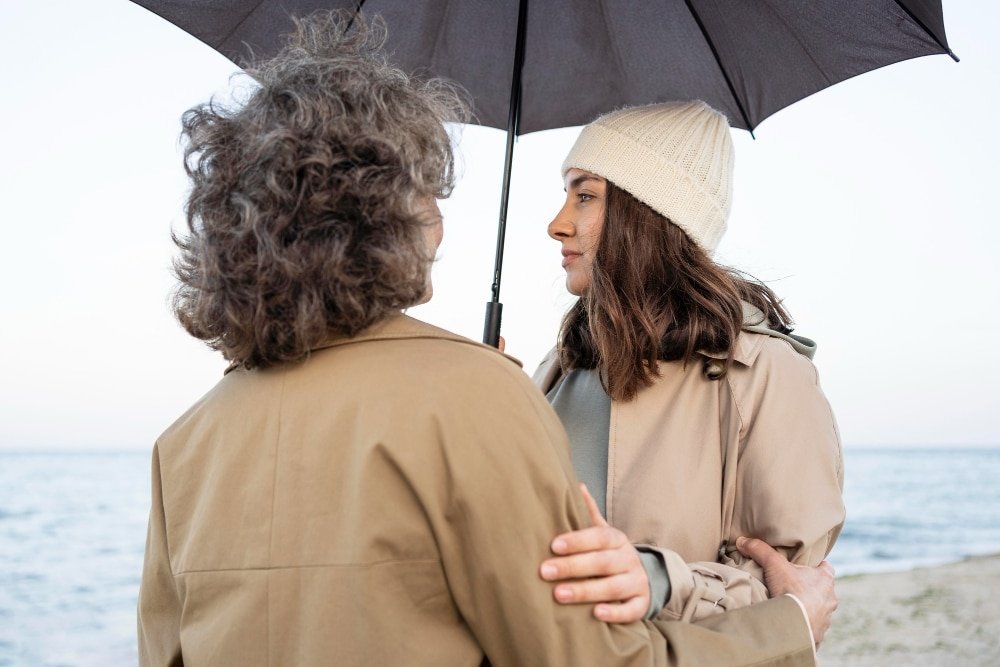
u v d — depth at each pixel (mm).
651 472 1423
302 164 896
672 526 1388
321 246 896
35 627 16594
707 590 1153
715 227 1562
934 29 1603
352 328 938
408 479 867
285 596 896
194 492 1017
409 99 1001
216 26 1720
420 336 966
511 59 1952
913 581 10945
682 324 1458
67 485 35906
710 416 1448
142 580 1083
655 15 1859
